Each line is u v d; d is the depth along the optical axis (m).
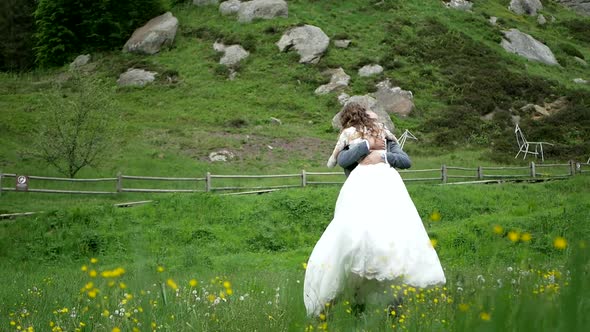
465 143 32.88
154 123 32.19
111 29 45.31
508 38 47.53
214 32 43.62
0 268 14.41
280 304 4.41
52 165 25.09
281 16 44.56
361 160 5.26
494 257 3.09
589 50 53.25
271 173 25.77
